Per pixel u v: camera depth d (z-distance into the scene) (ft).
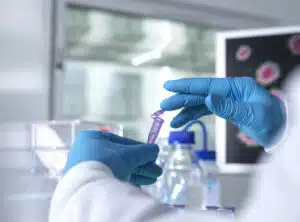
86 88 9.30
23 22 7.32
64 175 1.72
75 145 1.92
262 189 0.94
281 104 2.48
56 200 1.56
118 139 2.21
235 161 4.89
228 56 5.18
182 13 8.88
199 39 9.68
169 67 9.71
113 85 10.04
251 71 5.08
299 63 4.91
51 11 7.59
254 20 9.93
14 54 7.22
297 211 0.87
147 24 9.04
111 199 1.42
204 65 9.80
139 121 9.88
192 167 3.80
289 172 0.90
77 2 7.79
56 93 7.55
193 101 2.56
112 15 8.46
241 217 1.01
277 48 5.01
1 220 4.99
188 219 1.19
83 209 1.42
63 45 7.68
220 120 4.98
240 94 2.57
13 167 5.94
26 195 4.24
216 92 2.55
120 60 9.34
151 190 3.43
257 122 2.40
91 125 3.84
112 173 1.71
